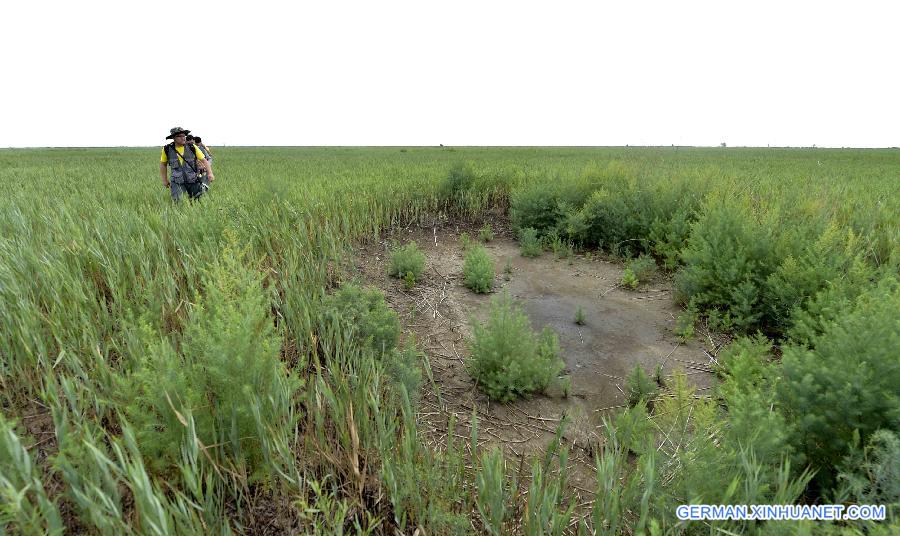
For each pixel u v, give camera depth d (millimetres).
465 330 4746
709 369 4004
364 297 4059
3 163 21734
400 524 2180
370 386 2979
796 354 2699
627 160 15109
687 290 5266
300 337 3635
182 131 7570
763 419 2195
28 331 2951
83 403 2514
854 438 2158
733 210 5812
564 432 3225
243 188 8945
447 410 3408
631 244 7398
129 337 2861
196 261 4258
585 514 2447
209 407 2213
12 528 1683
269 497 2283
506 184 10758
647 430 2850
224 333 2258
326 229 6508
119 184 10289
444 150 42125
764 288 4711
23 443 2066
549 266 6887
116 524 1718
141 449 2061
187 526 1854
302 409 2957
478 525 2293
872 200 7652
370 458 2537
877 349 2350
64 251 4207
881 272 4422
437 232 8719
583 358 4254
